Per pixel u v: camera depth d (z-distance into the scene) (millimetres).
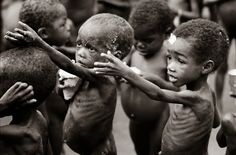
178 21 6953
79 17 6695
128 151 5949
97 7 7547
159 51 4895
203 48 3768
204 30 3789
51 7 4445
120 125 6637
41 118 3621
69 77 4004
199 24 3812
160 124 4762
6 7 7270
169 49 3820
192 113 3805
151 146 4852
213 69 3867
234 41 9750
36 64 3424
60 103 4855
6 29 6648
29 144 3486
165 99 3689
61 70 4051
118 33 3924
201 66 3809
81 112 4027
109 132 4125
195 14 7477
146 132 4891
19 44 3559
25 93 3250
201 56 3781
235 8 6836
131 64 4992
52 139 4922
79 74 3828
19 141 3465
